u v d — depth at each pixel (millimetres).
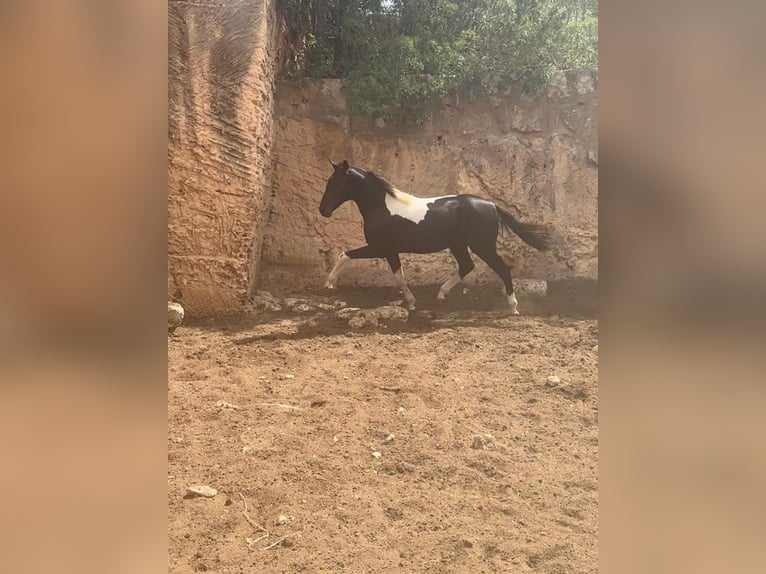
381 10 9125
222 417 3908
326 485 2949
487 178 8922
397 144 8891
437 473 3100
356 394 4406
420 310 7375
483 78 8852
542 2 9227
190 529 2527
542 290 8188
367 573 2213
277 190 8641
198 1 6859
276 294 8180
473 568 2242
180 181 6895
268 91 7891
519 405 4156
